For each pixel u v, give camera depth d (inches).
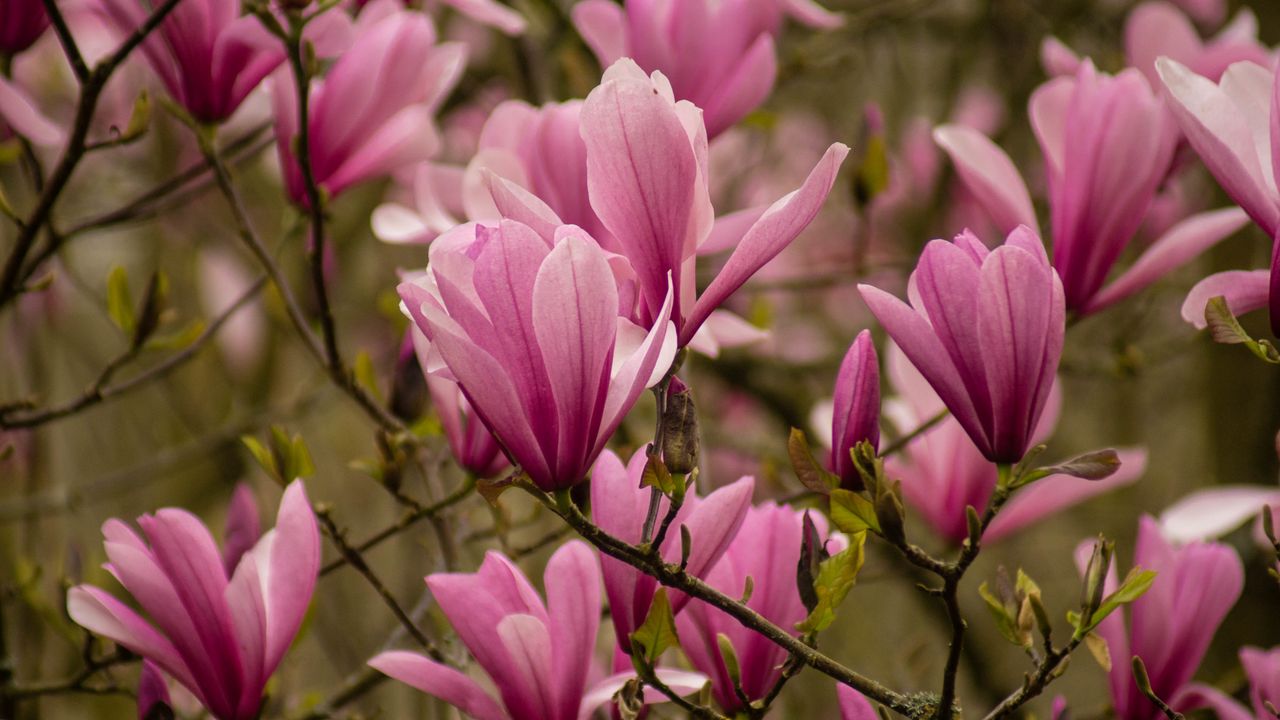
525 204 52.0
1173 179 64.7
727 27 61.3
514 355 51.5
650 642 53.2
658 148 52.0
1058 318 52.9
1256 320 89.0
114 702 86.0
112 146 61.1
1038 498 63.4
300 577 56.7
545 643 54.3
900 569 69.8
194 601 55.8
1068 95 59.6
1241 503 66.0
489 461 59.8
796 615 55.9
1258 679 59.0
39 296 90.0
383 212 62.9
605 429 52.0
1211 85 54.4
